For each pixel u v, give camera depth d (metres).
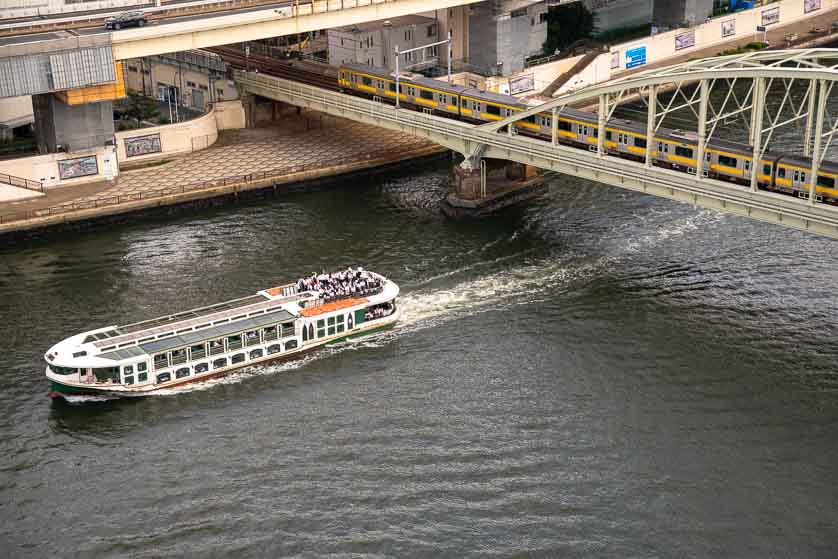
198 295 129.00
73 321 123.25
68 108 154.12
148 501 93.94
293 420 104.88
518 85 195.88
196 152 169.38
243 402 108.31
